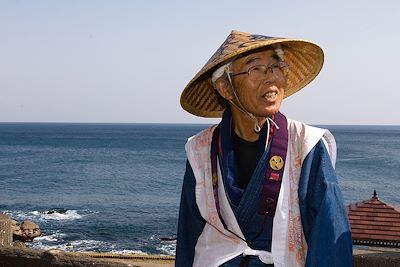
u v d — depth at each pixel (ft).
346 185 218.79
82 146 464.24
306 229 7.84
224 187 8.29
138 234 114.93
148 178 231.91
